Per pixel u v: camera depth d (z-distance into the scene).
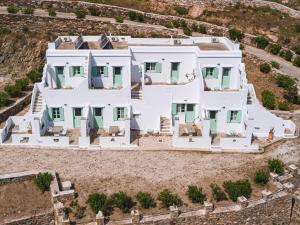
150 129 43.12
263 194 33.88
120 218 31.59
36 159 38.09
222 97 41.47
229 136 41.56
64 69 43.47
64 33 63.59
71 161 37.97
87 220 31.14
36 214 32.72
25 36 61.06
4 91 50.84
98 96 41.72
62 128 42.09
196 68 44.09
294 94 49.75
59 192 33.03
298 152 40.56
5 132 41.25
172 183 35.28
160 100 42.28
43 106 41.50
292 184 35.66
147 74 45.44
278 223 35.03
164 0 72.56
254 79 54.38
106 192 34.00
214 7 70.62
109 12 68.75
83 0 71.81
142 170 36.91
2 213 32.84
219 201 33.69
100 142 40.09
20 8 67.56
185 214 32.25
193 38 48.88
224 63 43.56
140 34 63.75
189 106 42.84
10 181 34.66
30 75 53.72
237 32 63.97
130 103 42.22
